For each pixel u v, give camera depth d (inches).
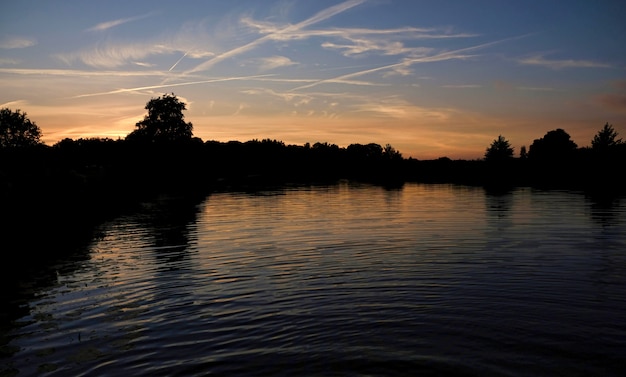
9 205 856.9
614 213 948.6
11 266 544.7
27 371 271.3
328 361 276.5
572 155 2994.6
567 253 555.2
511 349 288.7
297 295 409.7
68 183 1189.1
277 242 682.8
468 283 434.6
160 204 1374.3
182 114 3036.4
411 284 436.1
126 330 333.4
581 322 330.3
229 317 356.2
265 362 277.1
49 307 387.9
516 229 749.9
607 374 256.5
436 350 288.8
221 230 821.9
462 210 1071.0
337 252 596.4
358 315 353.7
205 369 269.7
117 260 571.8
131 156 2664.9
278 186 2411.4
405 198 1499.8
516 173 3129.9
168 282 462.6
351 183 2701.8
